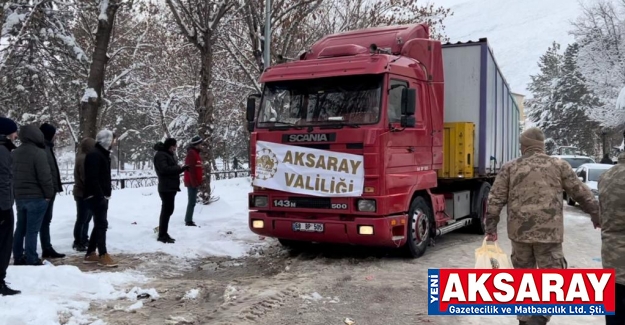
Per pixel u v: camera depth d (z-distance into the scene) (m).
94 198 8.02
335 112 8.06
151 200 16.30
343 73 7.99
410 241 8.46
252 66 19.70
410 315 5.88
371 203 7.75
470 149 10.16
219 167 47.06
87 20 20.30
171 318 5.60
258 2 16.84
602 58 39.41
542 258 4.88
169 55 22.73
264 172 8.41
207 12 14.42
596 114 39.34
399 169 8.15
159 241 10.01
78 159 9.00
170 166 9.98
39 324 5.22
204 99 14.73
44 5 17.08
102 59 11.52
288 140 8.25
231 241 10.35
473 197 11.33
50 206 8.39
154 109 26.36
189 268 8.53
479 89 10.44
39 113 20.06
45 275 6.64
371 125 7.79
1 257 5.95
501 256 5.29
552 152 56.06
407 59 8.69
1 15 11.77
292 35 17.77
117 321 5.52
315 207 8.12
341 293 6.64
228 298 6.33
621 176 4.32
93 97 11.38
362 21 19.55
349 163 7.82
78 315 5.63
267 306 6.02
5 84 19.03
